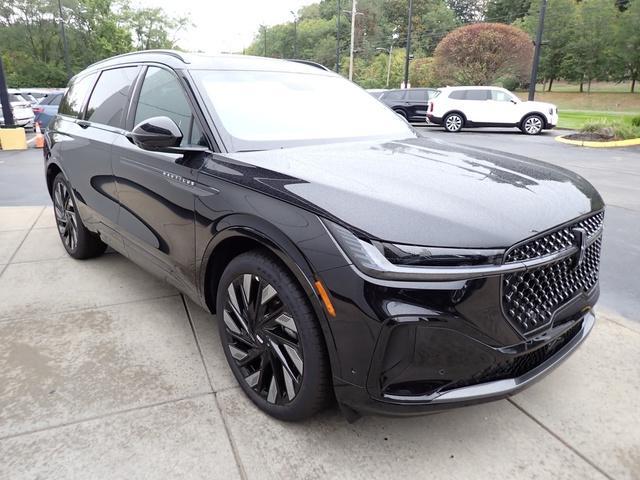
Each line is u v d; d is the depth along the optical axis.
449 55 33.84
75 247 4.31
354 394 1.93
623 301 3.72
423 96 22.88
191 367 2.78
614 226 5.68
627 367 2.82
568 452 2.17
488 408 2.47
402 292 1.77
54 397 2.49
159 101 3.01
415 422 2.35
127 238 3.32
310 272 1.94
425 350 1.80
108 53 58.94
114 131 3.42
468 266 1.78
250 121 2.74
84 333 3.14
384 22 77.56
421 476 2.03
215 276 2.63
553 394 2.58
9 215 6.10
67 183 4.11
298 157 2.46
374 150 2.71
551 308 2.05
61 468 2.04
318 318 1.97
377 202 1.93
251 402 2.46
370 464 2.09
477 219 1.88
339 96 3.38
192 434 2.25
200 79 2.84
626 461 2.12
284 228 2.03
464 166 2.46
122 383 2.62
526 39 33.00
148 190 2.91
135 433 2.25
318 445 2.19
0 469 2.03
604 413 2.43
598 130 15.49
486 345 1.84
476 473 2.05
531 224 1.93
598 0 54.94
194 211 2.52
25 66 54.00
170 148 2.52
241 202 2.23
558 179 2.43
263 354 2.30
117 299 3.64
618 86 63.72
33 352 2.90
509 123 19.03
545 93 62.22
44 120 16.61
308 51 83.62
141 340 3.06
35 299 3.62
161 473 2.03
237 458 2.11
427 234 1.81
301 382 2.11
